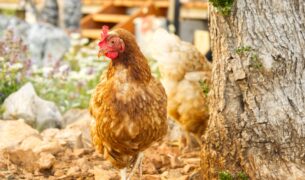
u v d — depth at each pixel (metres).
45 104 2.93
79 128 2.77
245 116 2.01
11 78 3.12
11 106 2.87
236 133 2.02
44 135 2.65
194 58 2.71
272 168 1.97
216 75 2.08
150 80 2.08
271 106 1.99
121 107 2.01
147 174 2.41
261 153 1.99
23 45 3.41
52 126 2.90
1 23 4.50
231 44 2.03
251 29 2.00
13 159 2.42
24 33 4.53
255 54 1.99
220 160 2.05
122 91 2.02
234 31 2.02
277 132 1.99
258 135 2.00
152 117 2.05
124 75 2.03
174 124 2.95
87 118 2.92
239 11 2.01
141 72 2.04
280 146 1.99
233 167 2.03
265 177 1.97
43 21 5.36
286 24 2.00
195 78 2.66
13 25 4.50
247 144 2.01
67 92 3.38
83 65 3.72
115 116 2.02
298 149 1.98
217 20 2.05
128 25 5.72
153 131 2.07
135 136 2.04
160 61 2.71
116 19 6.15
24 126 2.63
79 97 3.36
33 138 2.52
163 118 2.09
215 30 2.07
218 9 2.02
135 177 2.34
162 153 2.67
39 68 3.83
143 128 2.04
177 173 2.40
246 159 2.00
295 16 2.01
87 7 6.89
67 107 3.26
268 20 2.00
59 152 2.52
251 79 2.00
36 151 2.45
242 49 2.00
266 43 2.00
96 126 2.09
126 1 6.45
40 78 3.36
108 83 2.04
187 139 2.76
